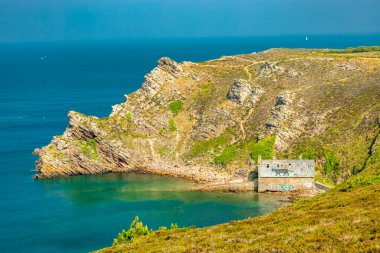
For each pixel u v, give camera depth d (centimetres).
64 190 16088
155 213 13750
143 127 19288
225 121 19000
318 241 4953
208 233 6512
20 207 14425
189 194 15362
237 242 5594
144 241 6869
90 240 11988
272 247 5034
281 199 14625
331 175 15612
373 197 6662
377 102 17250
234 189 15650
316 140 16812
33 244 11800
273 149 16962
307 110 18100
